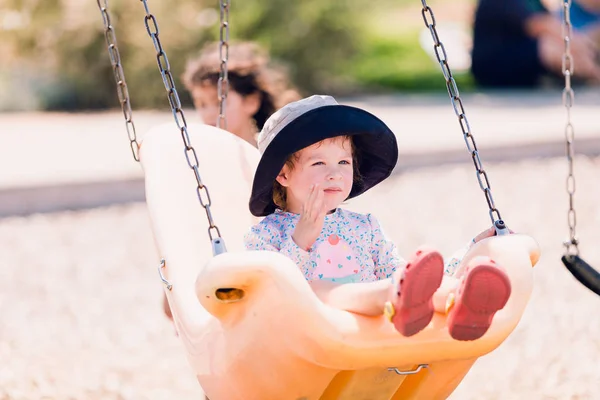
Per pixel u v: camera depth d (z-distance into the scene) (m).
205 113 4.50
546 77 16.48
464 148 10.92
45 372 4.71
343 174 3.01
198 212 3.36
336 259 3.12
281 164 2.95
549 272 6.48
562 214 8.44
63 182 9.05
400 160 10.66
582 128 12.01
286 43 15.95
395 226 8.01
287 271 2.44
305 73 16.16
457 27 20.78
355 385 2.70
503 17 16.19
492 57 16.48
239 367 2.66
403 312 2.39
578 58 16.03
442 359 2.60
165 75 2.95
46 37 15.28
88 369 4.76
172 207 3.33
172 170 3.44
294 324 2.44
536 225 8.00
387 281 2.52
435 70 18.02
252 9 15.73
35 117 14.32
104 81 15.20
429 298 2.40
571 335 5.16
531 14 16.06
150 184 3.39
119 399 4.32
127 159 10.29
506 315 2.65
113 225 8.37
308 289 2.45
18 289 6.39
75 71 15.28
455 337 2.46
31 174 9.36
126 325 5.54
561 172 10.48
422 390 2.88
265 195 3.13
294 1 15.90
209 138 3.59
